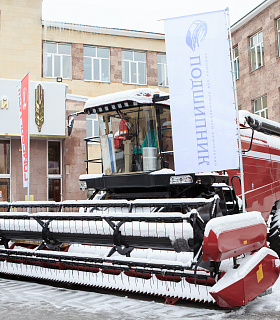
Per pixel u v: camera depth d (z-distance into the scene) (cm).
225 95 559
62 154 1678
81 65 2178
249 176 859
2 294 585
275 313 469
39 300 546
